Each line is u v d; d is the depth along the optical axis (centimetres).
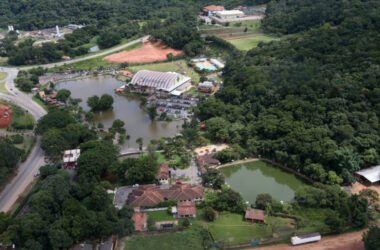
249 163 16250
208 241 11125
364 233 10512
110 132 18700
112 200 13325
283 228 11669
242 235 11419
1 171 13938
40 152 17200
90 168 13950
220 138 17975
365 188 13775
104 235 11100
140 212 12656
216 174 14125
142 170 14175
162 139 17575
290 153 15738
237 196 12862
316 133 15675
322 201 12512
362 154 14862
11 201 13350
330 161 14462
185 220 11856
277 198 13700
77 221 10962
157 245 10994
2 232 10538
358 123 16025
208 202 12962
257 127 17600
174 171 15362
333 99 17238
